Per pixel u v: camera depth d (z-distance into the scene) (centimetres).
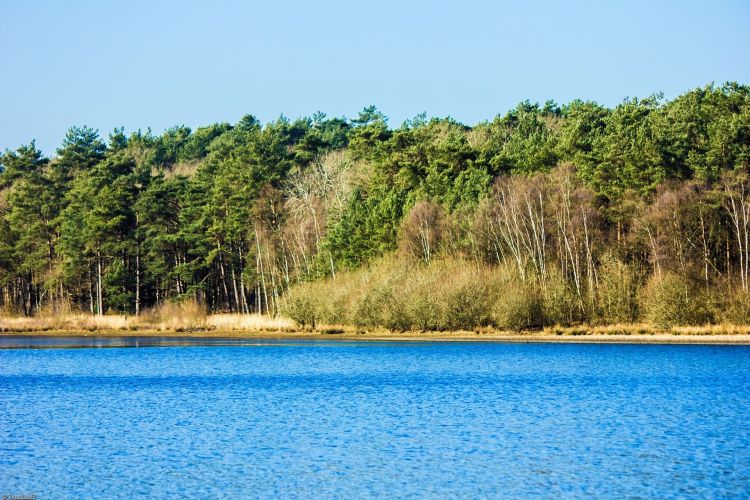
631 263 16050
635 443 6291
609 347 13300
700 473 5428
